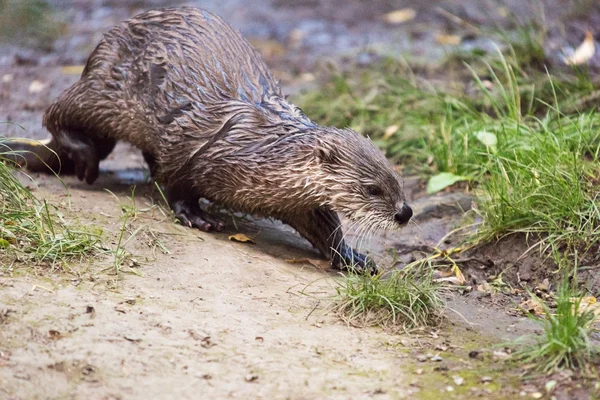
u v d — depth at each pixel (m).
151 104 10.38
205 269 9.11
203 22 10.72
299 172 9.45
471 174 11.56
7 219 9.02
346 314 8.41
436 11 19.45
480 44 16.83
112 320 7.79
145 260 9.09
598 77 13.49
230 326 7.95
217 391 6.93
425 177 12.10
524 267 9.84
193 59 10.35
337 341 7.86
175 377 7.08
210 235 10.23
